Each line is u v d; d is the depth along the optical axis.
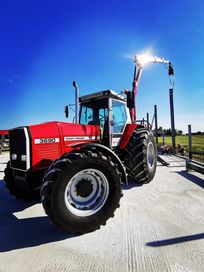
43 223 2.53
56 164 2.29
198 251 1.83
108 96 3.67
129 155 3.90
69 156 2.37
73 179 2.35
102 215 2.34
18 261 1.78
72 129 3.08
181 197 3.26
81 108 4.11
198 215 2.58
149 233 2.17
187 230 2.21
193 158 7.73
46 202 2.16
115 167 2.52
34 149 2.65
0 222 2.57
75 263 1.73
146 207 2.88
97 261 1.74
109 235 2.17
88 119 3.98
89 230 2.25
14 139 2.88
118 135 3.97
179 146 10.30
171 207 2.85
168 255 1.79
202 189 3.68
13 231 2.33
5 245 2.04
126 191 3.62
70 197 2.34
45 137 2.75
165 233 2.16
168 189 3.71
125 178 2.76
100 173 2.44
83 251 1.90
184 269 1.61
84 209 2.37
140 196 3.35
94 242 2.05
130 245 1.96
